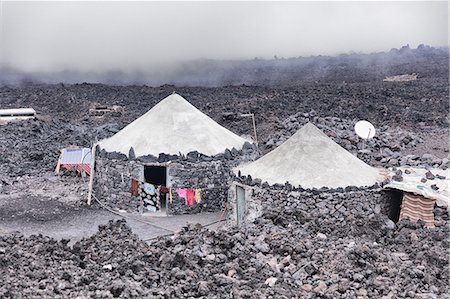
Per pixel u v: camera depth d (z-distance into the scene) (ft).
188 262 51.57
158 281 47.93
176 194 80.79
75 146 130.11
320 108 183.93
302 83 323.78
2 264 48.11
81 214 80.48
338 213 67.10
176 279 48.37
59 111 228.02
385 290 47.57
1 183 96.78
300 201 67.67
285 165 71.51
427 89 242.37
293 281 49.55
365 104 191.42
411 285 48.37
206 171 82.07
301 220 65.26
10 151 123.75
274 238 58.18
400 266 52.19
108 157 84.17
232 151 84.74
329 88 249.96
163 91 273.95
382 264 52.24
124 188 82.64
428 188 69.00
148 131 85.56
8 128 150.51
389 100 207.92
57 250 53.57
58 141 139.54
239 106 186.80
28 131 148.15
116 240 57.47
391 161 103.09
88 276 46.75
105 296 42.88
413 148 122.01
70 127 167.73
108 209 83.61
